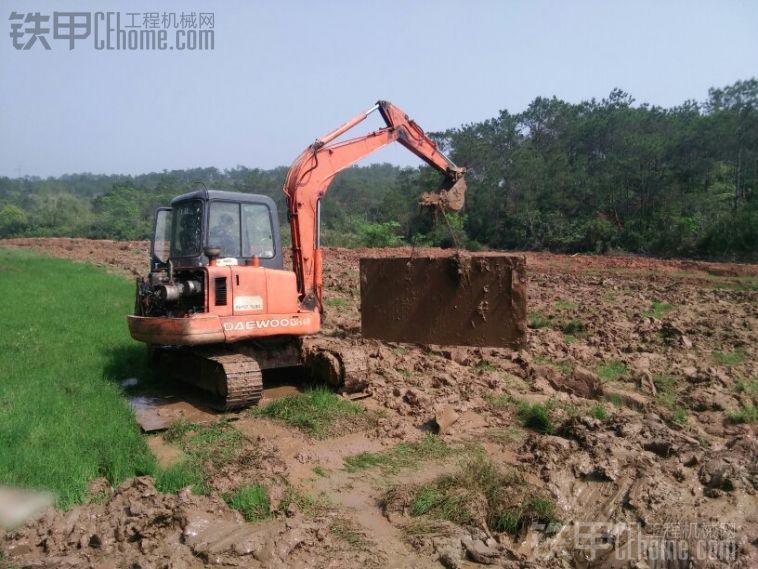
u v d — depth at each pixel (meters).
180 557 4.40
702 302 16.59
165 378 9.17
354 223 49.72
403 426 7.26
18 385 7.97
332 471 6.17
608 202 41.78
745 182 37.91
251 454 6.30
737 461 5.93
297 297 8.62
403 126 10.64
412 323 9.69
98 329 12.13
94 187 131.50
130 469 5.75
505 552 4.80
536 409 7.63
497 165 45.91
